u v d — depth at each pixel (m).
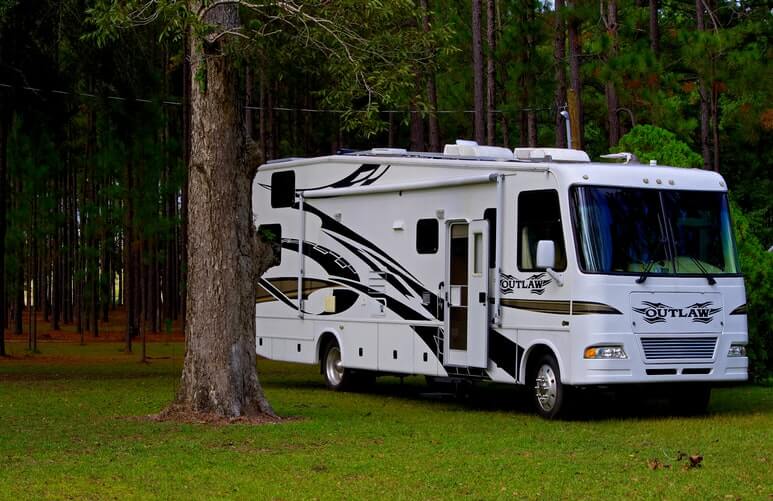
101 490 9.59
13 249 28.97
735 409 16.53
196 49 14.05
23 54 24.61
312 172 19.98
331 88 16.11
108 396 17.81
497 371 15.95
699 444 12.44
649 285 14.88
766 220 36.62
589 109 37.06
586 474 10.41
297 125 36.28
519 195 15.69
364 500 9.18
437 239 17.14
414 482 10.01
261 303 21.25
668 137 21.45
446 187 16.98
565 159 16.47
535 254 15.38
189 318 14.72
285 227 20.66
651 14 30.30
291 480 10.10
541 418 15.23
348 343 19.11
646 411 16.44
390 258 18.11
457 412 15.99
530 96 31.00
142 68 26.61
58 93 25.55
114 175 28.70
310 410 16.08
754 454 11.63
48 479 10.05
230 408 14.45
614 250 14.83
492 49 29.98
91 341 36.84
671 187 15.48
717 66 26.20
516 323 15.60
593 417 15.48
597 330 14.53
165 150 28.39
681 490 9.57
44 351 31.20
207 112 14.61
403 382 21.52
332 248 19.48
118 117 27.30
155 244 30.03
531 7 31.20
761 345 20.03
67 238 41.66
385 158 18.28
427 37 15.62
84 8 23.78
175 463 10.98
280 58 16.50
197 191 14.63
